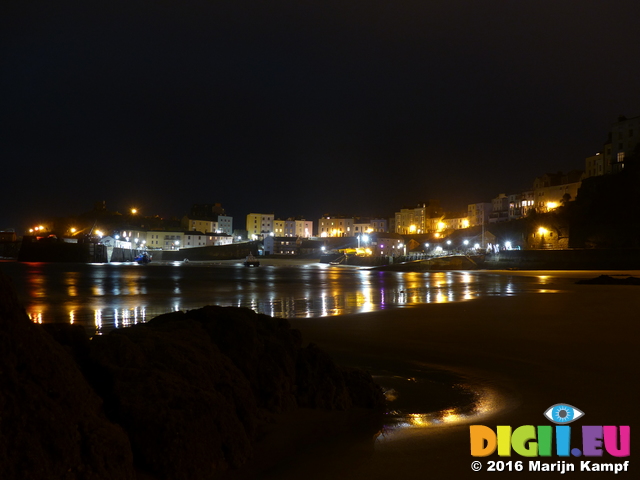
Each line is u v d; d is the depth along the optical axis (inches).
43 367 163.3
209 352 247.4
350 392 303.0
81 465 157.9
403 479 204.1
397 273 2888.8
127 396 192.4
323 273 2824.8
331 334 585.0
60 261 4510.3
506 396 327.9
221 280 1923.0
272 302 1023.6
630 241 3248.0
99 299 1063.0
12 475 144.6
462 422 276.1
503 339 550.9
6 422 148.9
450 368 411.2
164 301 1026.7
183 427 188.7
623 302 992.9
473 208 6382.9
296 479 200.8
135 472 177.0
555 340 544.4
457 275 2605.8
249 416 234.5
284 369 282.8
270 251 7160.4
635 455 232.8
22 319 164.9
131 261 5866.1
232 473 202.8
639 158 3472.0
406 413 290.5
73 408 165.2
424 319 723.4
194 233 7731.3
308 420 267.4
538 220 4284.0
